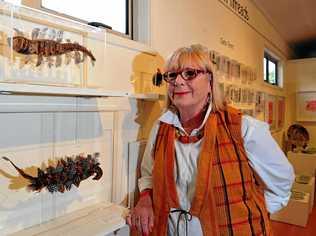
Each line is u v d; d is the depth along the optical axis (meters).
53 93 0.82
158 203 1.16
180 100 1.09
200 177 1.06
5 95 0.87
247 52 3.20
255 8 3.46
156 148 1.23
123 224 1.10
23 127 0.94
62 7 1.19
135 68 1.40
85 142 1.17
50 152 1.03
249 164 1.10
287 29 4.59
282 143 5.01
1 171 0.88
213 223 1.04
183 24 1.82
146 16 1.50
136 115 1.44
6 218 0.90
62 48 0.98
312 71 5.24
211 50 2.25
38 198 0.99
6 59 0.82
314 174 4.38
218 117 1.12
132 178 1.41
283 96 5.14
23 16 0.87
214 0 2.32
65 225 1.00
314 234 2.84
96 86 1.14
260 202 1.10
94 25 1.26
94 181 1.21
